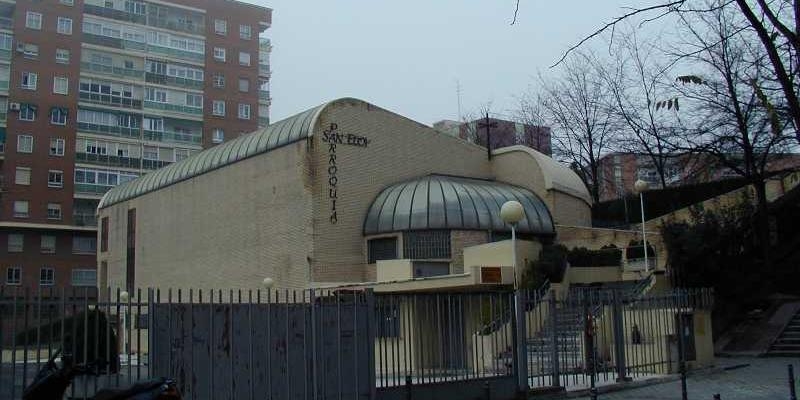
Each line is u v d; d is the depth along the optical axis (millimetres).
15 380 9734
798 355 24578
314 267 30672
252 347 12086
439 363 14367
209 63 74250
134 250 45531
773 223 36969
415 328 14219
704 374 20031
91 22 67750
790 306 28812
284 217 32469
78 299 10320
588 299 18359
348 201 32281
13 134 61531
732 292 29828
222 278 36312
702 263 28688
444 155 36656
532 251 28516
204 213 38469
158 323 11062
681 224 29641
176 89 71875
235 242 35594
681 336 20016
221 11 75750
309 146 31453
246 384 11906
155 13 71812
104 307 10789
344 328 13344
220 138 73625
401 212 31484
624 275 31234
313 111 32625
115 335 10641
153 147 69750
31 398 7316
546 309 18156
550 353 16688
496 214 32188
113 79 68250
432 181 32875
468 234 31094
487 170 38531
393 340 13953
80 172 64812
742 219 31953
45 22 64250
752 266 32125
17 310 9836
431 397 14039
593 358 16781
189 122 72438
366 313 13711
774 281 31156
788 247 35281
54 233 62594
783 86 6992
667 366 19656
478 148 38406
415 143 35469
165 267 41625
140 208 45406
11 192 60750
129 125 68688
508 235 32406
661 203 42531
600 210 46875
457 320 14875
